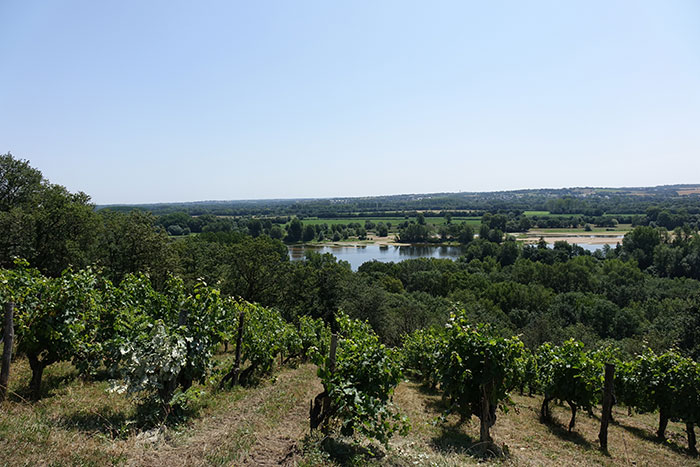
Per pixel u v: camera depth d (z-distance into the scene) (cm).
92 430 681
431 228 15475
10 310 801
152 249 3159
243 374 1319
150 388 791
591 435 1309
